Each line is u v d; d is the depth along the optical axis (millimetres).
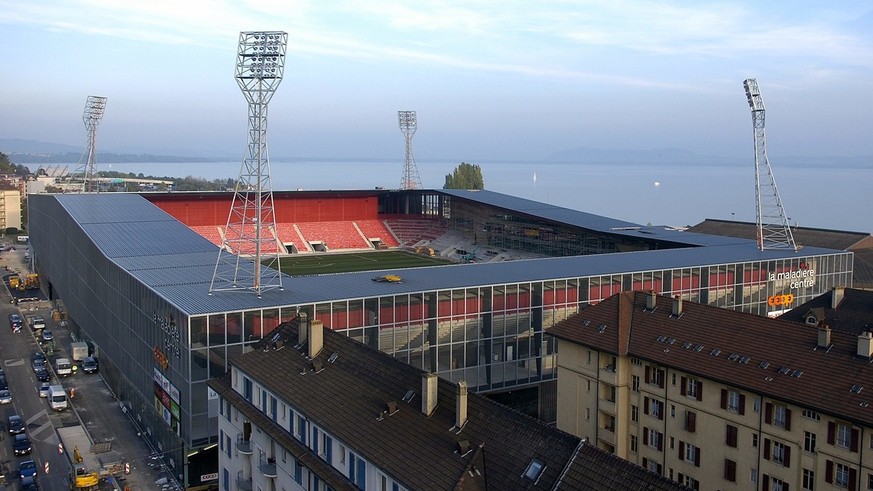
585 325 80125
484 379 97062
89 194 176625
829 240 178875
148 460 85250
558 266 113562
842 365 60219
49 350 130250
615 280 107375
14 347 135500
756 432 62750
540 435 43594
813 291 129750
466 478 42656
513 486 41812
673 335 73188
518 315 99062
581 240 183625
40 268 198750
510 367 99062
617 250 170625
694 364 68000
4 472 81438
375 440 48719
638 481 38281
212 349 77250
